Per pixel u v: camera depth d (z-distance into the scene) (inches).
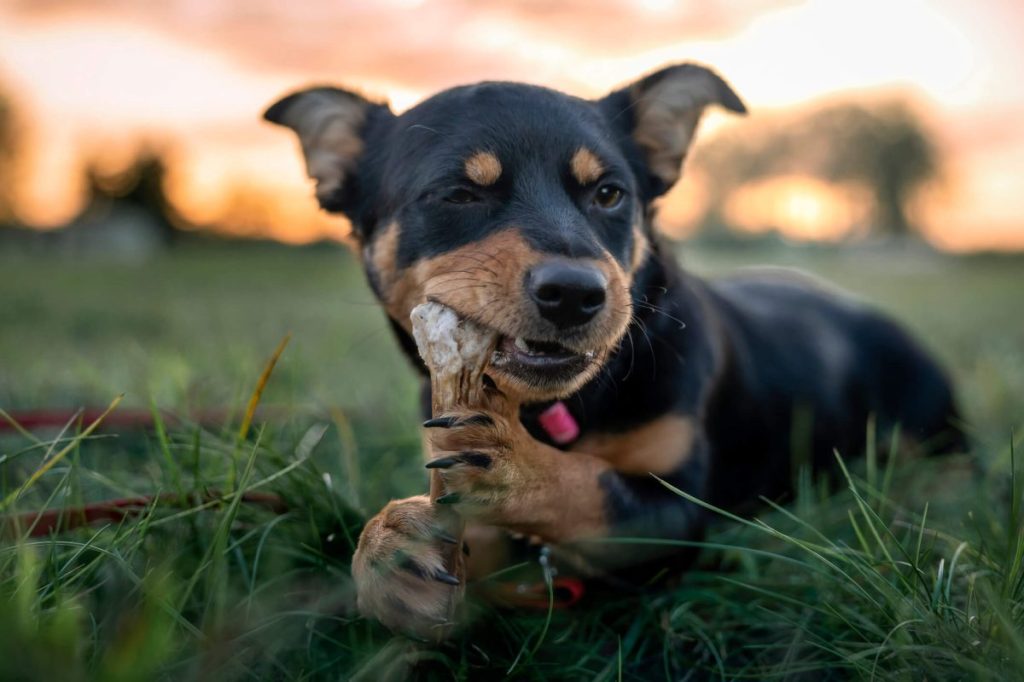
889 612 13.8
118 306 62.7
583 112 19.6
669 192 21.4
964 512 19.2
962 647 12.5
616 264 17.0
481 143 18.0
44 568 13.6
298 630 14.4
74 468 15.7
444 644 14.2
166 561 13.8
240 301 69.1
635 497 16.0
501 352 15.9
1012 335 49.1
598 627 16.0
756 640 15.4
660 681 14.7
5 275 98.3
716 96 21.4
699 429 18.6
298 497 16.5
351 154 21.5
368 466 22.4
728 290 24.5
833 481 23.6
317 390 28.5
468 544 15.8
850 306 26.5
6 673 10.1
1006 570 13.4
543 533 14.9
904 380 25.7
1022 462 19.1
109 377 29.9
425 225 18.1
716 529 20.0
